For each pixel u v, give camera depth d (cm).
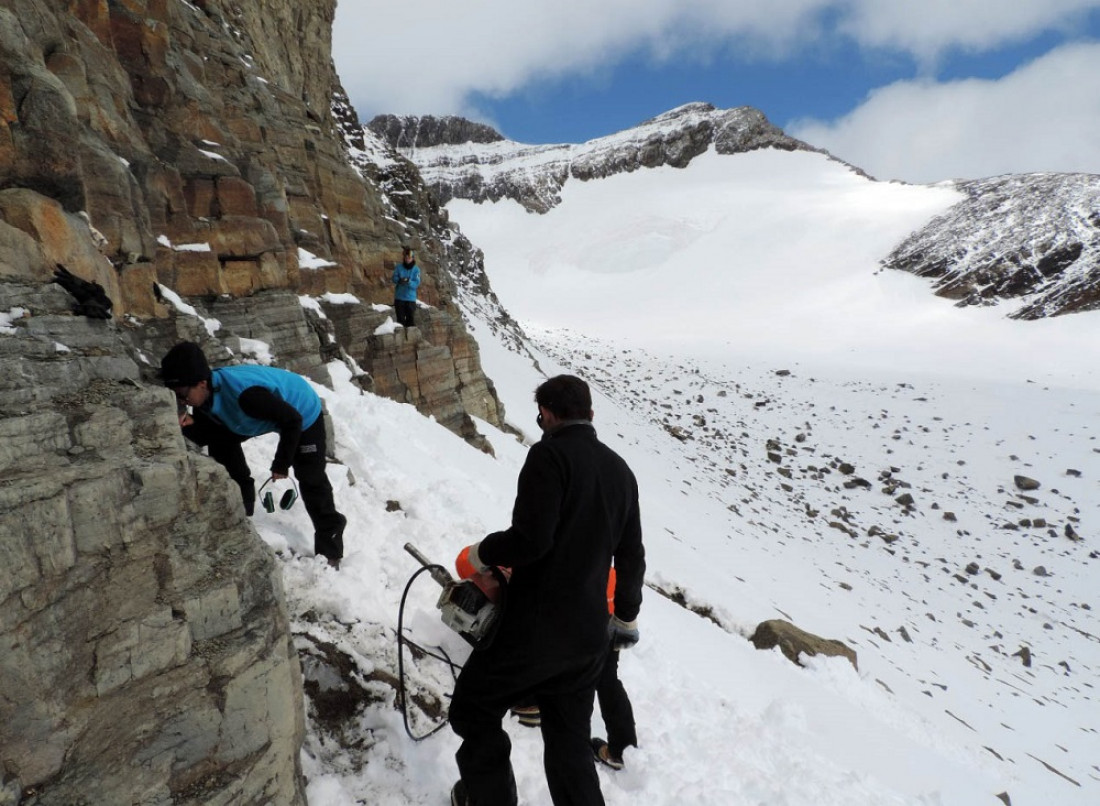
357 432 763
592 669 236
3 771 148
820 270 9406
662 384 5231
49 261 268
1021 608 2323
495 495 827
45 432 187
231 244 800
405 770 275
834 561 2359
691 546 1642
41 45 538
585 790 225
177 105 780
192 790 186
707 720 433
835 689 847
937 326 6969
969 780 573
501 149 17875
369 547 437
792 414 4553
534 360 3997
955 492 3400
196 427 335
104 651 171
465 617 232
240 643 202
